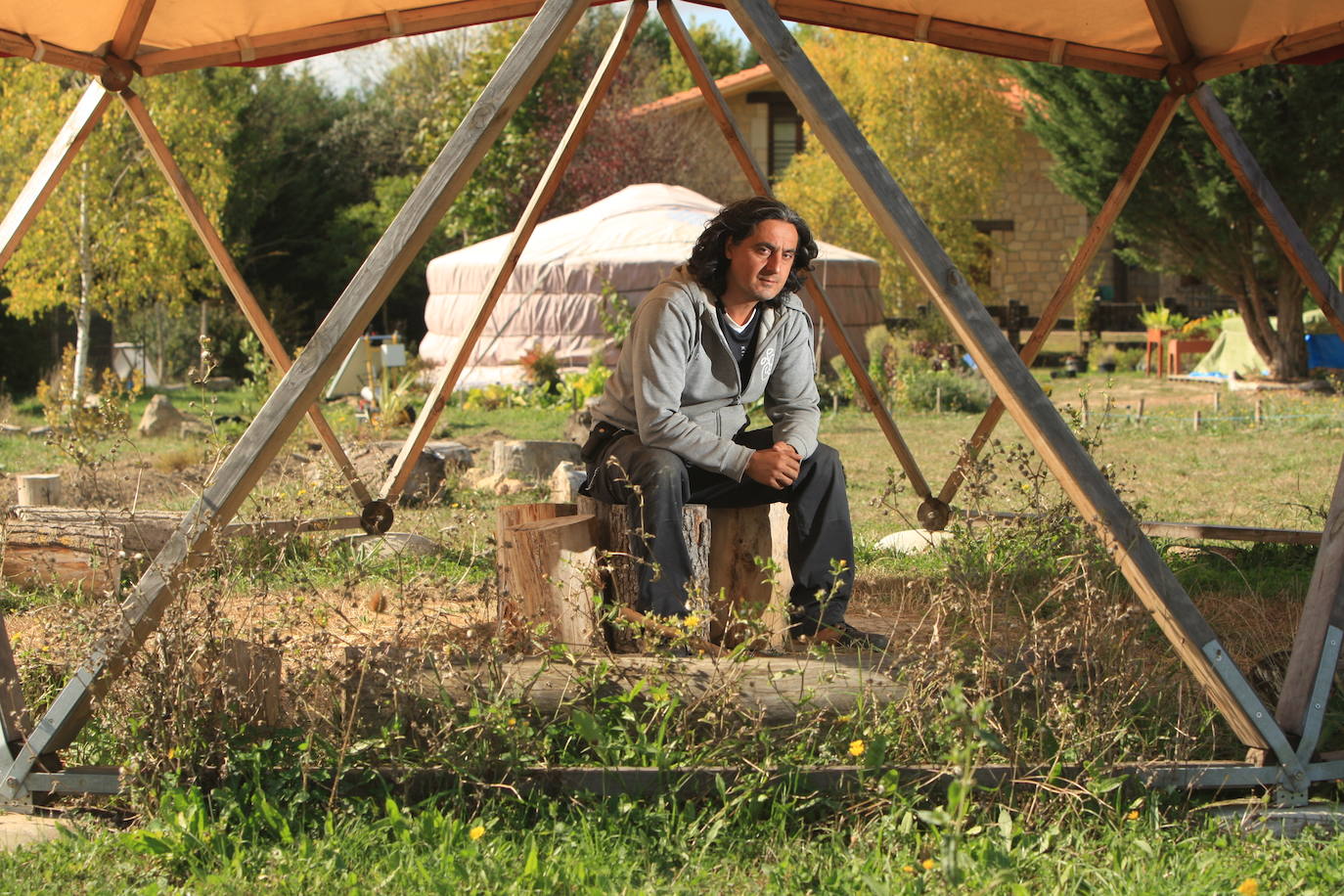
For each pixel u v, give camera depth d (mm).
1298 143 16672
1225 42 4934
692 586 3680
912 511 8086
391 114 38969
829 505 4207
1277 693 3932
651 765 3258
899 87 25766
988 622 3533
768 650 3982
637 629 3688
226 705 3232
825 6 5359
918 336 23203
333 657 3498
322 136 37438
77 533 5746
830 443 13023
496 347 20297
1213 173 17359
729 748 3285
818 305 5527
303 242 35344
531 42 3236
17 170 18000
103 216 19141
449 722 3232
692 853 2938
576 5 3260
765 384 4387
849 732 3367
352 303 3188
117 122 18734
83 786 3236
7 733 3287
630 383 4230
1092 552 3465
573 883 2730
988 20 5242
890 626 4840
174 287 20141
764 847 2965
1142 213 18281
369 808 3096
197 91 19969
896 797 3088
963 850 2811
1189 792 3207
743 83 29531
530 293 19953
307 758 3133
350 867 2828
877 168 3146
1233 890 2713
